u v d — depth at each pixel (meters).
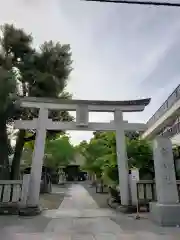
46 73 12.30
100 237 5.13
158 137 7.25
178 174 11.20
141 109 11.03
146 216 8.01
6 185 9.06
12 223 6.93
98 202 13.07
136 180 9.76
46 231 5.80
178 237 5.08
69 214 8.76
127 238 5.02
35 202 9.29
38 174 9.73
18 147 12.40
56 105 10.71
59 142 31.08
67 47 13.38
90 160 20.88
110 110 10.98
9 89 9.52
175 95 10.68
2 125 10.66
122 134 10.67
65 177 41.97
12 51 12.63
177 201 6.66
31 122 10.35
